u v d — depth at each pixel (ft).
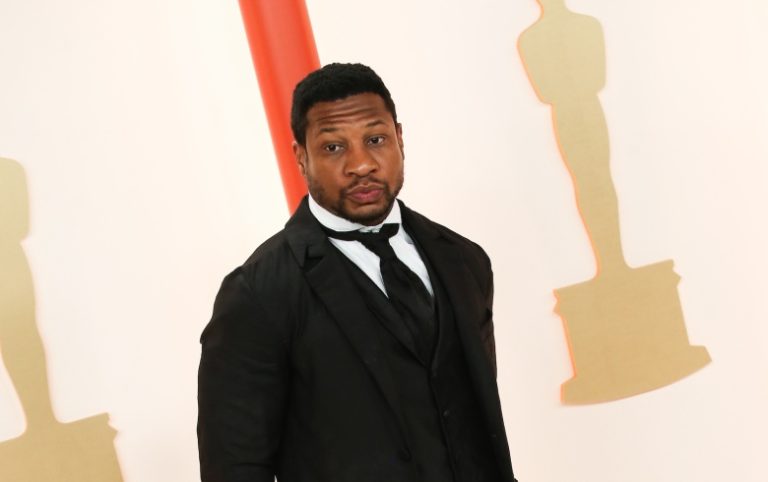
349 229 5.97
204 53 9.01
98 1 8.60
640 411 9.85
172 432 8.79
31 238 8.27
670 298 9.78
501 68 9.46
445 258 6.26
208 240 8.98
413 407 5.77
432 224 6.57
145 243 8.71
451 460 5.83
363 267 5.96
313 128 5.74
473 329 6.08
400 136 6.19
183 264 8.87
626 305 9.72
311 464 5.78
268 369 5.69
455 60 9.41
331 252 5.83
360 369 5.67
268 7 8.51
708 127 9.76
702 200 9.81
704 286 9.86
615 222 9.61
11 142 8.22
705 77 9.72
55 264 8.36
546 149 9.55
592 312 9.68
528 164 9.55
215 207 9.02
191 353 8.88
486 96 9.46
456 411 5.97
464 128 9.44
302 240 5.87
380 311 5.78
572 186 9.58
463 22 9.41
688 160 9.75
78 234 8.45
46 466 8.30
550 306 9.66
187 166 8.91
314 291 5.73
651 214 9.71
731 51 9.75
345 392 5.65
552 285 9.64
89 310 8.48
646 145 9.64
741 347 9.97
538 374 9.69
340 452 5.64
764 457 10.05
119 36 8.68
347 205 5.77
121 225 8.63
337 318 5.65
